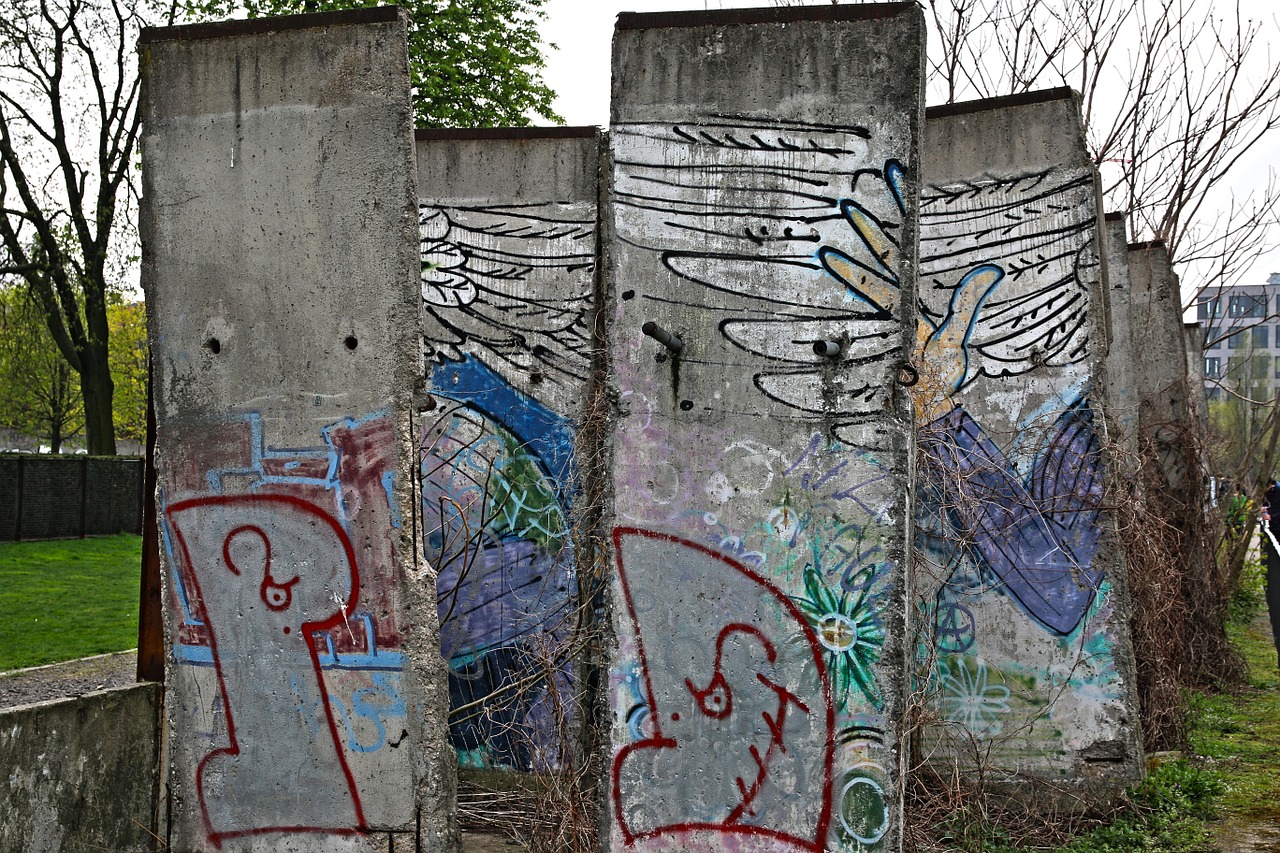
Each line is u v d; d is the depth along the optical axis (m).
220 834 4.46
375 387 4.29
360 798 4.29
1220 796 6.27
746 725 4.32
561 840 4.63
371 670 4.29
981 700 6.29
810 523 4.31
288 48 4.38
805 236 4.38
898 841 4.13
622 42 4.59
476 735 6.39
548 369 6.57
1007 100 6.45
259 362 4.42
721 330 4.45
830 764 4.22
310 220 4.36
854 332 4.31
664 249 4.52
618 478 4.52
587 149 6.57
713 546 4.41
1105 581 6.16
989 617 6.32
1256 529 14.62
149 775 4.54
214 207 4.47
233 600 4.45
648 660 4.43
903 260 4.27
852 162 4.34
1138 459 7.43
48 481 18.89
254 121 4.42
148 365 4.62
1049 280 6.33
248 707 4.43
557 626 5.94
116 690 4.41
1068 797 6.04
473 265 6.73
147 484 4.71
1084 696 6.13
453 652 6.52
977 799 5.70
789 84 4.42
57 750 4.12
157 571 4.68
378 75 4.28
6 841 3.90
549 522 6.48
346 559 4.32
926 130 6.63
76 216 21.69
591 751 5.51
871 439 4.27
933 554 6.38
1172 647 8.20
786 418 4.36
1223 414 25.61
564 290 6.57
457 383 6.71
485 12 16.91
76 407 33.69
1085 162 6.27
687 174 4.51
